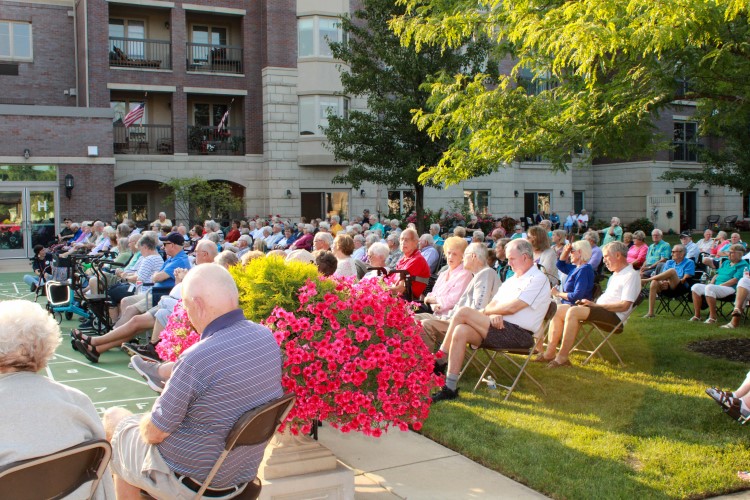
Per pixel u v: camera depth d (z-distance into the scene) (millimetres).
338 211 28047
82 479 2703
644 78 7973
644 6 7098
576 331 7359
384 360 3896
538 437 5262
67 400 2738
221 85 27328
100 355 8672
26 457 2553
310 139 27203
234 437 2957
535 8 8383
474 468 4797
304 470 3971
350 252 8680
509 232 15227
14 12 26516
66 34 27297
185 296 3199
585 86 8930
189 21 28016
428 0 11320
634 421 5613
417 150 18969
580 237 23500
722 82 7973
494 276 7129
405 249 8680
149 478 3154
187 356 3037
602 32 6719
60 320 11461
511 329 6340
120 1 25656
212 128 27344
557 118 8469
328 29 27359
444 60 17641
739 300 9812
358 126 19500
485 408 6043
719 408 5910
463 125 9234
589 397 6273
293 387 3750
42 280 14414
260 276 4043
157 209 27922
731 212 35031
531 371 7277
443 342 6586
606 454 4883
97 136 23047
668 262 11398
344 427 3924
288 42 27125
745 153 16094
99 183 23203
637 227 31500
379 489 4434
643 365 7469
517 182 31609
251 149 27766
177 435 3072
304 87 27203
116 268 11289
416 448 5223
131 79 26141
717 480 4426
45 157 22375
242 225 21375
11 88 26641
